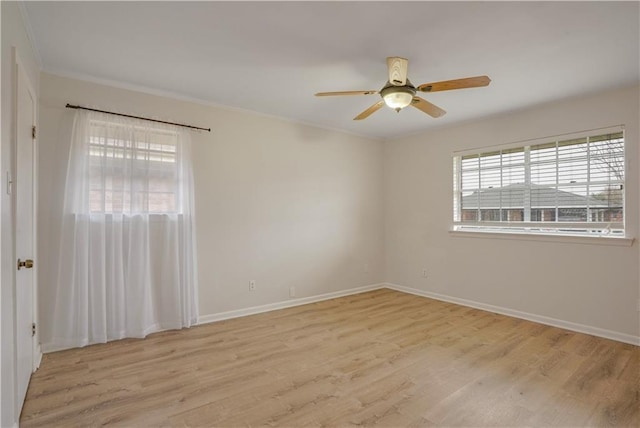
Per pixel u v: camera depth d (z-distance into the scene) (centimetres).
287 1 196
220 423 194
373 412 204
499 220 413
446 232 463
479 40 239
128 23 220
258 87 328
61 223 290
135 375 248
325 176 472
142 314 321
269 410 206
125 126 318
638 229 311
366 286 522
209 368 260
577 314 345
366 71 291
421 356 283
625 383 238
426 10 204
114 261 311
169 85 323
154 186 334
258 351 293
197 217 364
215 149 375
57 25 222
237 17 213
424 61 270
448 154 462
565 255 355
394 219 534
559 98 348
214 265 375
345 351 293
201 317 366
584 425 193
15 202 185
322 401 216
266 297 415
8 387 168
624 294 317
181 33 232
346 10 205
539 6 200
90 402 213
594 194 340
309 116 421
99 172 305
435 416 200
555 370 258
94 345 301
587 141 344
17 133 191
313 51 256
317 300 462
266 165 414
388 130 487
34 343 254
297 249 443
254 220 405
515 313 392
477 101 358
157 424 192
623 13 205
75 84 299
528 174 388
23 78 212
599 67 279
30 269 238
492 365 266
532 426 192
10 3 179
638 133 311
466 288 441
